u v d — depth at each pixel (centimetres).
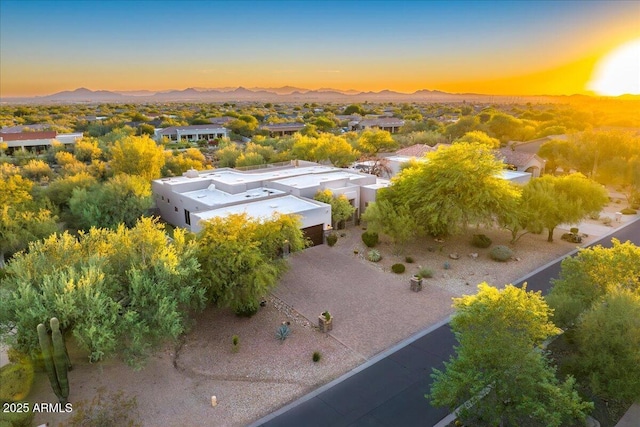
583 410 1549
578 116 11844
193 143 9944
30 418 1591
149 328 1803
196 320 2334
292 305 2531
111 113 19712
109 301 1736
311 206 3547
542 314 1473
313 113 19662
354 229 3962
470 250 3412
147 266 2005
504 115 9425
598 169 5322
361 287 2777
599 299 1827
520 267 3097
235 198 3853
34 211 3466
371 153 7300
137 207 3806
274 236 2497
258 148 7019
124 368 1930
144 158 5344
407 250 3400
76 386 1802
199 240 2362
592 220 4244
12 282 1881
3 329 1694
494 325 1441
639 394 1488
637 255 1981
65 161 6356
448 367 1539
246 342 2150
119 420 1608
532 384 1364
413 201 3359
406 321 2356
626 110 15825
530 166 5556
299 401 1736
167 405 1714
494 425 1381
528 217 3391
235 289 2259
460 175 3186
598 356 1583
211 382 1861
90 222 3578
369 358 2025
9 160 6462
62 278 1697
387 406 1698
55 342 1584
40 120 13850
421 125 10838
